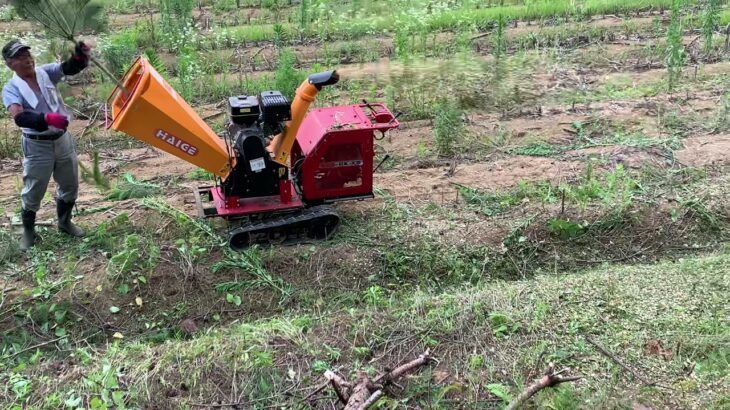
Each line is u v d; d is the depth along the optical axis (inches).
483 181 305.6
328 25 526.9
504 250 260.5
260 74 451.5
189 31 468.1
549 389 170.7
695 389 171.9
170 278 243.8
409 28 503.2
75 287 238.7
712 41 476.7
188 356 191.9
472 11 551.2
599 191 283.3
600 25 523.5
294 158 272.4
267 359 187.5
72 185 256.1
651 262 257.4
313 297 242.2
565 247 265.6
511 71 418.3
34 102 232.4
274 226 254.1
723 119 348.8
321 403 174.2
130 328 229.6
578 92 401.7
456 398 173.8
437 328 199.3
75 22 228.1
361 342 196.2
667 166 306.0
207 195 291.9
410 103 390.0
